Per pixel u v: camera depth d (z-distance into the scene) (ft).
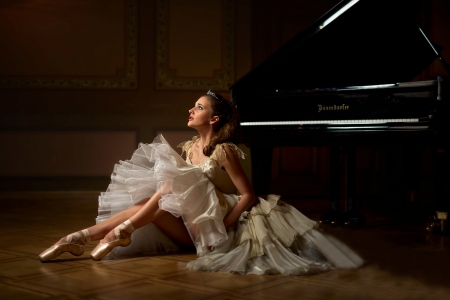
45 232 11.07
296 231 7.61
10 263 7.50
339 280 6.59
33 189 20.35
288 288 6.12
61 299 5.58
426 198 20.12
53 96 20.40
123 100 20.62
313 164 20.84
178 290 5.97
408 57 12.65
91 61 20.52
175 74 20.77
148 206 7.81
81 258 7.85
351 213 12.62
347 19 11.89
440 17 20.24
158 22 20.68
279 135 11.75
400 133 10.75
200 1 20.81
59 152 20.42
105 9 20.53
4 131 20.24
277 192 20.77
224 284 6.28
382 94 11.06
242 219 7.76
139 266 7.29
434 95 10.53
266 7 20.84
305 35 12.21
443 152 10.87
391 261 7.95
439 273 7.10
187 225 7.54
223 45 20.85
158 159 7.60
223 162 7.93
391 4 11.48
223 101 8.35
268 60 12.32
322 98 11.60
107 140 20.57
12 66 20.25
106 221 7.97
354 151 12.56
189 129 20.77
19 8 20.24
